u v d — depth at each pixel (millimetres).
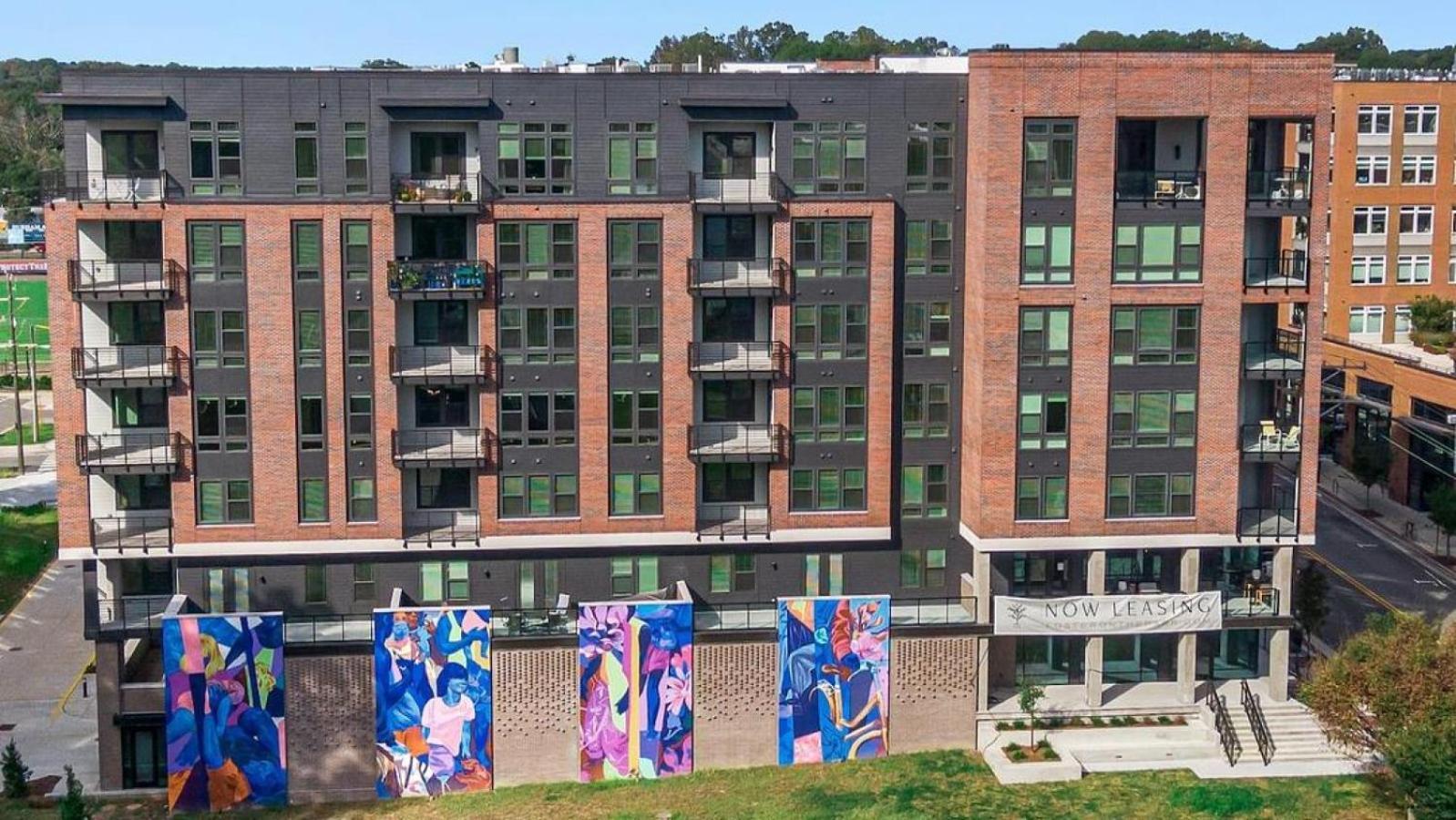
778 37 191125
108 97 53438
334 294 55094
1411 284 106125
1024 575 59594
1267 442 58125
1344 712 51531
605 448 56906
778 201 56125
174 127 54500
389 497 56312
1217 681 61219
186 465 55531
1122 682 61125
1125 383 56875
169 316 54562
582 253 55750
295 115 54750
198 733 54344
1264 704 59094
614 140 55781
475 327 56031
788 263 56594
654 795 54281
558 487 57094
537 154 55594
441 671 54875
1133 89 55250
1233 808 51594
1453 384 86062
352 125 54906
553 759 56000
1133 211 55938
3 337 136500
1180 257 56438
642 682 55719
